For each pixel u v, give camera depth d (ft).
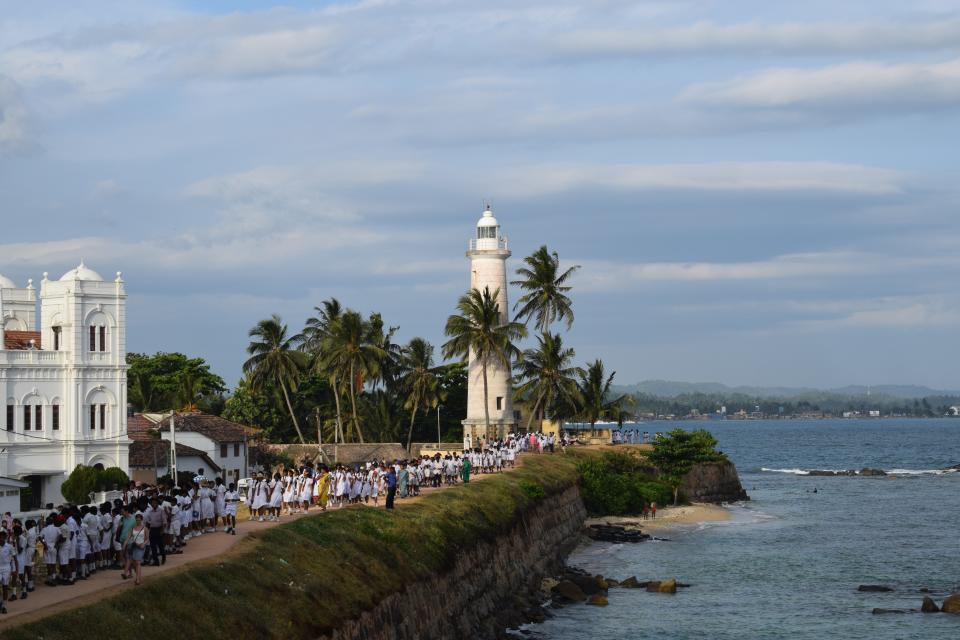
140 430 369.91
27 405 299.99
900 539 318.45
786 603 228.43
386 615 156.76
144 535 126.93
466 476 257.75
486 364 378.94
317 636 136.36
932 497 457.68
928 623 209.87
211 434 363.97
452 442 457.27
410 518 195.42
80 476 289.94
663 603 228.22
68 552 125.18
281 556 152.05
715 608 223.51
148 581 126.11
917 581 252.62
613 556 287.07
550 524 277.03
